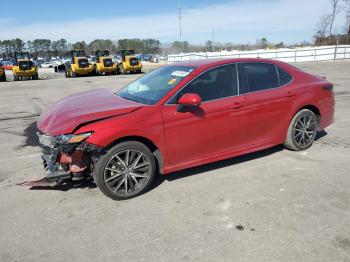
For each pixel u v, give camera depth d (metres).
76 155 3.67
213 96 4.35
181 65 4.82
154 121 3.92
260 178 4.41
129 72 31.66
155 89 4.39
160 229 3.30
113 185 3.88
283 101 4.95
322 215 3.47
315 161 4.98
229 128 4.47
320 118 5.52
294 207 3.64
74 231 3.31
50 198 4.00
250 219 3.43
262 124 4.81
